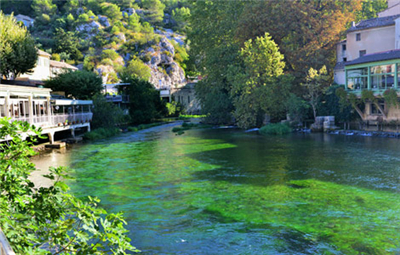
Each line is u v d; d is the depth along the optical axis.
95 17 169.50
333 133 40.03
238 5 62.00
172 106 87.12
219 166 22.16
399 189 15.75
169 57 150.38
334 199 14.36
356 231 10.84
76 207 4.91
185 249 9.85
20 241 4.08
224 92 61.03
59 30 143.12
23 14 186.75
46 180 18.08
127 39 158.12
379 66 40.12
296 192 15.56
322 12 54.31
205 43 65.06
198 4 67.31
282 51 52.53
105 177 19.30
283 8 51.16
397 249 9.52
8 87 27.06
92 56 137.25
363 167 20.83
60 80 46.31
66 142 35.03
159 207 13.66
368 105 42.50
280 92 46.81
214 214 12.73
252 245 10.02
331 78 52.50
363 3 73.06
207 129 51.19
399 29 45.34
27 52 41.84
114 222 4.84
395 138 33.72
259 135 40.72
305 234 10.70
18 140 5.34
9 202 4.86
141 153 28.27
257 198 14.70
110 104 51.12
